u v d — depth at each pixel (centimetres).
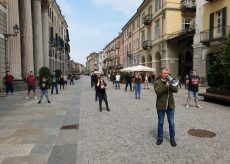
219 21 2314
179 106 1252
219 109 1149
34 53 3058
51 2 4381
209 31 2383
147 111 1102
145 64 4622
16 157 520
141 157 520
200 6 2566
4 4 2084
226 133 706
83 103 1386
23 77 2508
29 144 607
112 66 8812
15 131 736
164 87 584
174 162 492
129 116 980
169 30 3534
